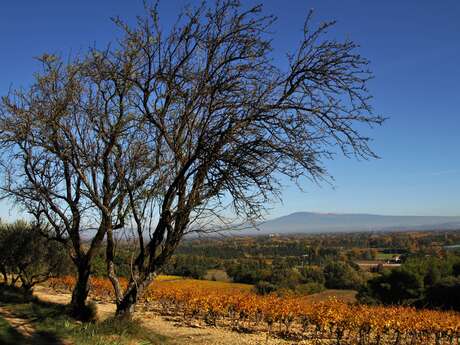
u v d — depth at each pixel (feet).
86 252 48.83
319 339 51.70
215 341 45.78
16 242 63.36
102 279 93.97
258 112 29.43
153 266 32.22
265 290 107.45
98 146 35.17
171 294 71.61
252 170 29.78
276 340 48.67
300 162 28.89
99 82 33.99
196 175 31.04
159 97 31.81
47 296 76.84
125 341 30.68
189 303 63.57
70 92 35.14
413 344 51.80
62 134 35.88
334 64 29.76
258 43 30.81
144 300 79.46
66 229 45.60
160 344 34.94
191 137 31.55
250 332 53.31
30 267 65.72
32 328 32.22
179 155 31.73
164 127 31.42
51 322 34.86
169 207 31.45
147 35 31.37
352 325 49.83
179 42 31.12
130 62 31.96
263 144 29.66
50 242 64.90
